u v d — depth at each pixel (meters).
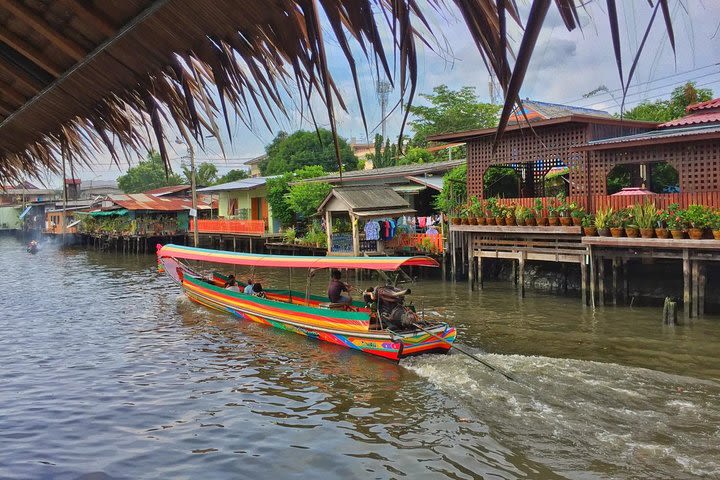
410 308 11.33
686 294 13.01
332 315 11.84
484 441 6.91
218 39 1.41
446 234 20.56
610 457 6.31
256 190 34.75
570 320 13.49
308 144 39.47
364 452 6.86
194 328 14.29
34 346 12.77
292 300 15.16
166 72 1.63
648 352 10.53
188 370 10.55
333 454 6.84
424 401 8.40
